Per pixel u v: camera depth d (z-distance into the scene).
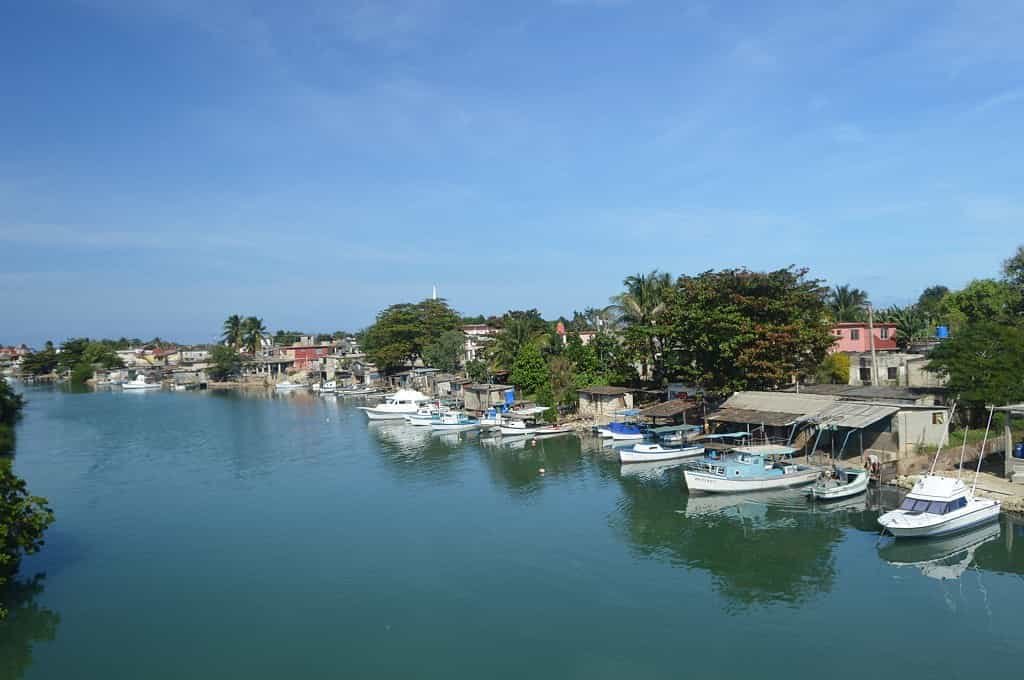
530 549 41.62
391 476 63.44
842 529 43.06
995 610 31.30
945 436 52.94
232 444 84.38
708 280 71.62
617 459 67.81
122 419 113.88
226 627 32.19
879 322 100.50
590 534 44.12
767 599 33.44
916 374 66.69
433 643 29.95
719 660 27.77
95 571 39.94
